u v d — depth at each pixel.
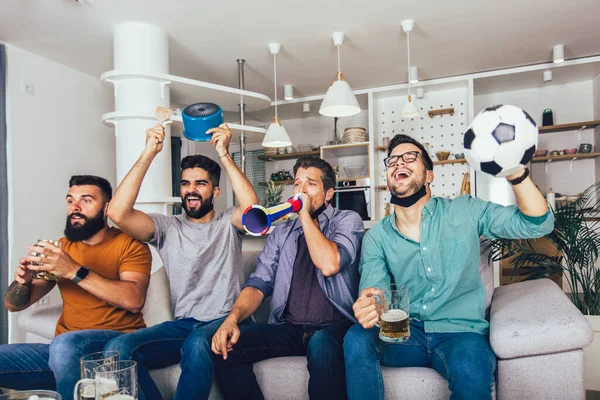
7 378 1.61
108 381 0.98
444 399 1.39
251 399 1.56
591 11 3.26
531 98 4.91
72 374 1.46
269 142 4.12
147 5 2.99
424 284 1.56
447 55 4.09
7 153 3.47
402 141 1.61
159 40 3.34
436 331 1.50
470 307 1.52
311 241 1.57
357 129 5.02
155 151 1.73
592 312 2.26
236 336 1.50
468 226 1.53
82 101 4.15
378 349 1.46
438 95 4.97
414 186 1.54
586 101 4.71
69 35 3.40
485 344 1.38
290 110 5.62
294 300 1.75
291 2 3.02
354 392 1.36
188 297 1.79
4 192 3.32
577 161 4.66
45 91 3.79
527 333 1.33
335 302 1.67
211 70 4.34
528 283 1.83
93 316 1.72
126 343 1.51
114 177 4.50
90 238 1.79
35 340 2.18
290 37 3.60
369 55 4.04
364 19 3.32
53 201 3.80
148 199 3.22
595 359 2.04
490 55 4.11
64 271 1.53
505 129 1.15
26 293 1.67
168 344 1.64
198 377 1.45
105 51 3.71
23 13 3.03
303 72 4.45
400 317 1.33
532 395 1.34
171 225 1.86
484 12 3.25
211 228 1.86
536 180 4.77
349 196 4.85
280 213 1.41
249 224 1.30
